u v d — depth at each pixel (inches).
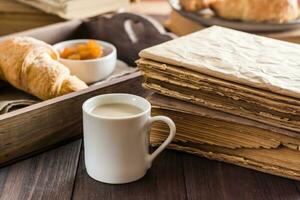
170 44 22.1
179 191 19.5
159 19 37.7
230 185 20.0
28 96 25.0
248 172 20.9
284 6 32.6
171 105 21.1
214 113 20.6
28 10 35.0
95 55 27.6
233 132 20.6
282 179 20.5
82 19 31.7
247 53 21.8
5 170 20.2
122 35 30.0
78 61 26.8
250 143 20.4
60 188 19.4
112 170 19.4
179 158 21.6
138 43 29.4
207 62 20.5
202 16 33.6
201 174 20.6
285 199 19.4
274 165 20.4
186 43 22.4
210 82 19.9
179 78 20.5
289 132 19.5
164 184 19.9
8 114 19.9
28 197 18.8
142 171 20.0
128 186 19.7
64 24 30.2
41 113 20.7
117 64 29.7
